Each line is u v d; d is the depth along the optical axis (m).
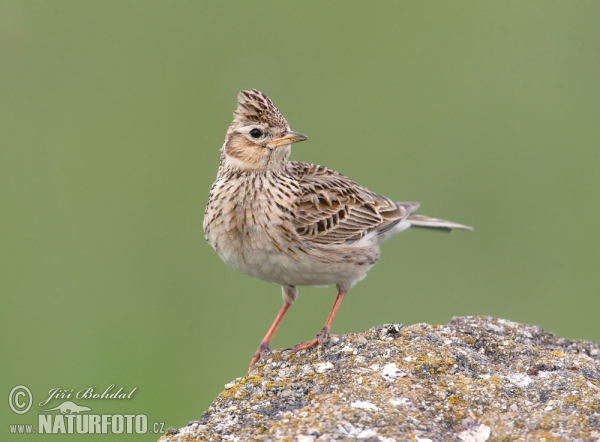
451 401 9.23
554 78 20.25
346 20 22.11
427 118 19.61
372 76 20.50
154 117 19.77
